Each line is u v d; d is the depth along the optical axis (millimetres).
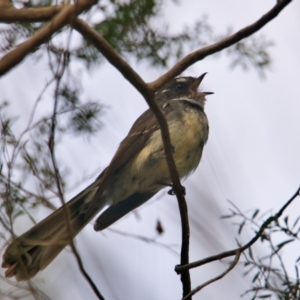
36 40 7301
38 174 8430
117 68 8273
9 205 8281
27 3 10789
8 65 7234
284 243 8453
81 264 7766
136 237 9984
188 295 8633
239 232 9062
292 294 8156
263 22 8164
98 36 7820
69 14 7391
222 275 8672
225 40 8406
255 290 8352
